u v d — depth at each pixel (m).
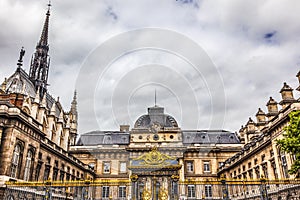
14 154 26.22
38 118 40.25
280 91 31.75
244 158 41.22
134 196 11.54
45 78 60.84
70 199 34.00
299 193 23.45
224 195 19.59
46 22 66.00
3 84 37.09
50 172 34.81
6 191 22.23
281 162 28.88
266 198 19.52
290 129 20.25
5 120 25.91
